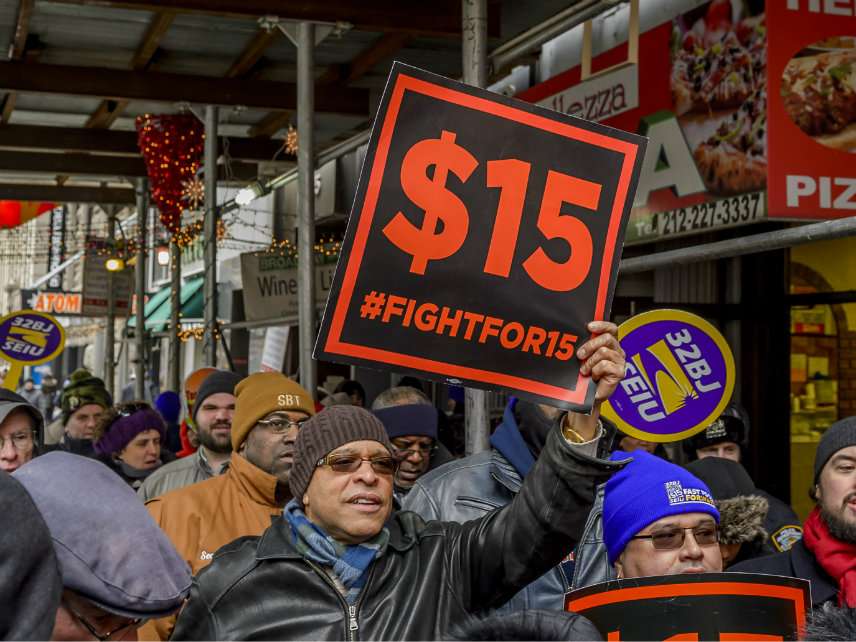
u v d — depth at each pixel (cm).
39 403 2158
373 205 260
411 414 451
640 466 282
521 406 343
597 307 269
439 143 265
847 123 588
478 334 263
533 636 180
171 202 1525
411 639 248
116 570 163
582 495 250
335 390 992
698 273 852
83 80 1215
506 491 344
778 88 583
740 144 608
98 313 2475
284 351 1664
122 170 1816
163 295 2595
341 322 256
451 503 343
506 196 267
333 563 253
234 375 504
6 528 148
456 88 267
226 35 1109
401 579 257
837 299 761
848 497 306
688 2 715
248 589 254
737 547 344
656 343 405
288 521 262
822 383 785
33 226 3728
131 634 172
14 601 147
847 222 357
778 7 583
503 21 952
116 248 2236
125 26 1086
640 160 274
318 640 246
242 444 397
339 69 1245
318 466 254
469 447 538
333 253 1239
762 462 823
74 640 165
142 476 582
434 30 831
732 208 616
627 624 229
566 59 932
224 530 379
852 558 308
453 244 263
